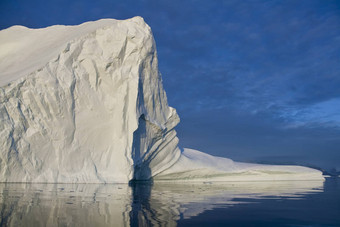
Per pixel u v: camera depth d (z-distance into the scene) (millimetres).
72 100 23797
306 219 9477
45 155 22109
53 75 23219
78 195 14031
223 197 15164
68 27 31984
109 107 25250
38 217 8547
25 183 20609
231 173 32094
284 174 33406
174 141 30312
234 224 8461
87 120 24359
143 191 17750
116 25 25578
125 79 25406
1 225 7566
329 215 10242
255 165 34062
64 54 24125
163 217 9070
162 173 29953
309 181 33000
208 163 32062
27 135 21609
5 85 21078
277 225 8547
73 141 23500
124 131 24734
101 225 7785
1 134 20328
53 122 22750
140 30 25766
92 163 23734
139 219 8633
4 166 20516
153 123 27062
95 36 25438
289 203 13336
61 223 7887
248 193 17672
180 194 16297
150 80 27156
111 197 13828
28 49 29641
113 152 24688
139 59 25844
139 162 26844
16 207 10078
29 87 22047
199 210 10625
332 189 22000
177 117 29906
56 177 21969
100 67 25078
